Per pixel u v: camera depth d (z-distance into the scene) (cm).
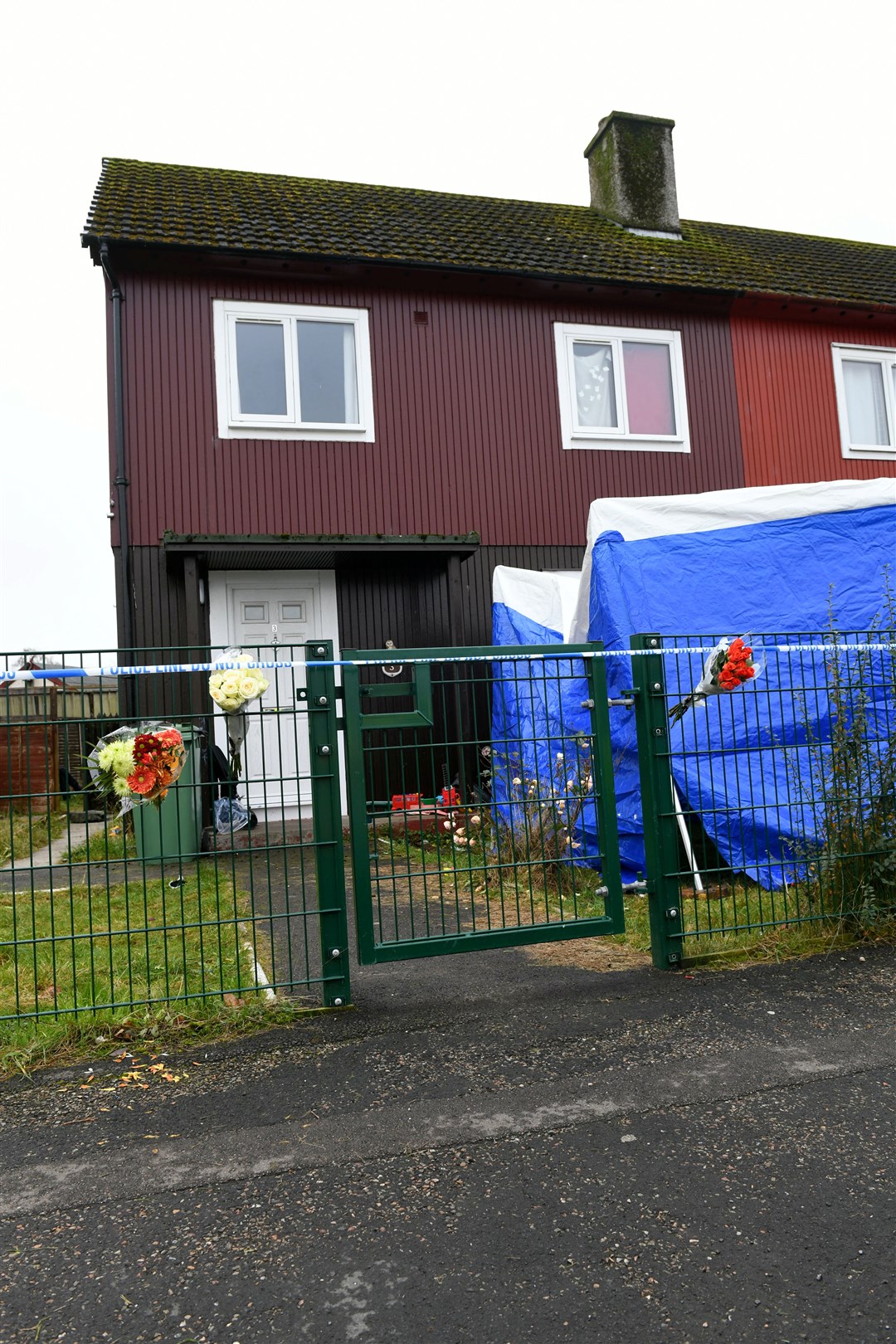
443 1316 201
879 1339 189
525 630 951
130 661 984
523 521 1141
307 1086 325
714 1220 234
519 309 1169
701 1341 190
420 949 420
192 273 1044
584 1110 299
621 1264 217
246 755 398
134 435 1009
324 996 405
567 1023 381
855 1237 225
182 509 1017
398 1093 317
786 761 508
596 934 450
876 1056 337
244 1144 283
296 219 1175
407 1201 247
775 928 496
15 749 991
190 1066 347
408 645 1100
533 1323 197
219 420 1038
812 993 410
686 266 1296
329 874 408
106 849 384
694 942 482
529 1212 240
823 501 722
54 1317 205
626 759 659
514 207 1446
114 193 1154
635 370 1226
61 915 591
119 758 376
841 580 703
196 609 948
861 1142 273
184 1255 226
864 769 512
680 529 711
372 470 1089
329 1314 203
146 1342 196
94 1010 389
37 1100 321
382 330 1112
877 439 1350
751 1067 330
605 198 1484
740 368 1266
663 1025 375
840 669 533
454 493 1117
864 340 1346
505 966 474
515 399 1154
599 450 1183
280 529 1048
